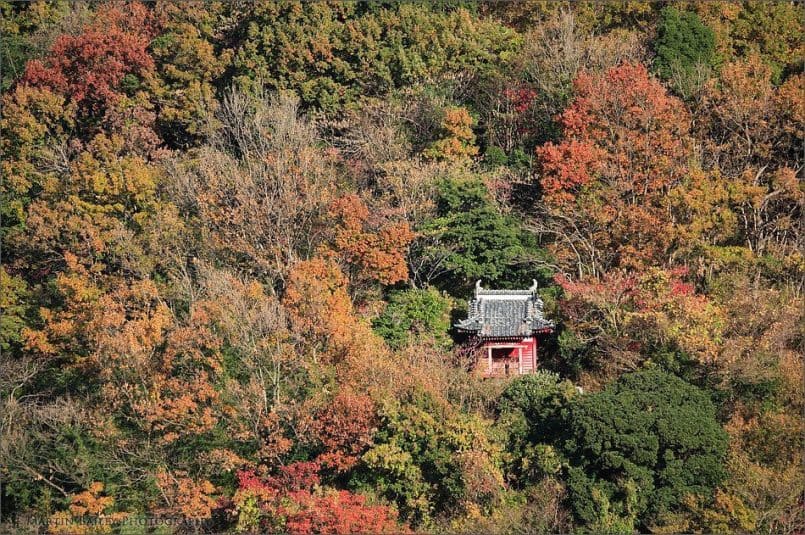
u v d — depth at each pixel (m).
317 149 121.19
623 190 111.38
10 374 99.69
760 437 85.81
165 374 92.50
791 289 102.94
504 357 100.88
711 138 119.19
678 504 83.56
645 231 107.19
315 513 82.12
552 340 104.75
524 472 87.62
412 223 113.25
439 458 86.25
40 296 108.44
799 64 128.25
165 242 106.88
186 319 96.00
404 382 90.06
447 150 123.81
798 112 114.50
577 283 104.50
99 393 93.69
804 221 109.81
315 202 110.00
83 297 101.69
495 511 83.88
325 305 97.06
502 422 90.69
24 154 122.06
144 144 122.44
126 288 100.31
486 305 101.81
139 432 90.94
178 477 88.62
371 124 127.50
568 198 112.19
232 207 110.81
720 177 111.50
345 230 107.88
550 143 116.19
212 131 125.69
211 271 100.69
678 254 107.19
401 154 123.44
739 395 89.94
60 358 103.56
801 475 83.25
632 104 116.06
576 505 84.19
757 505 82.19
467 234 109.94
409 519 85.94
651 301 96.38
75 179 111.56
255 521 85.12
